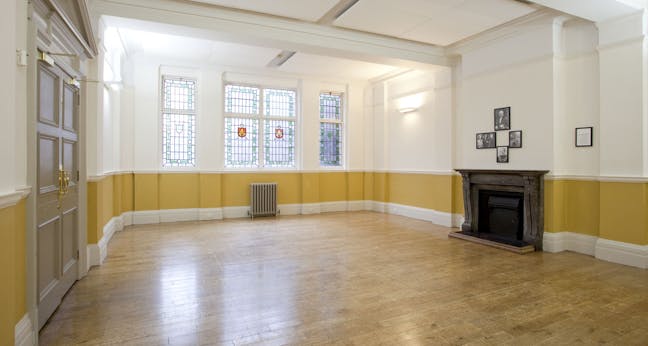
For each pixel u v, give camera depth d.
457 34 5.53
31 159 2.24
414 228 6.42
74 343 2.32
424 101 7.32
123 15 4.23
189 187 7.23
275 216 7.85
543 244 4.84
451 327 2.56
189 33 4.82
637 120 4.11
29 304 2.24
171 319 2.68
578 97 4.70
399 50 5.95
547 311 2.83
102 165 4.55
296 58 6.92
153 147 6.86
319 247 4.98
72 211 3.37
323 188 8.62
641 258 4.03
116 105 6.22
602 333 2.47
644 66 4.06
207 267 4.02
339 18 4.93
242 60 7.09
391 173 8.36
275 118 8.15
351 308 2.90
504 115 5.35
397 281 3.56
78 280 3.55
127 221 6.64
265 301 3.04
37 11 2.38
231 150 7.75
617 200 4.27
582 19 4.59
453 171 6.54
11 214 1.91
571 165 4.79
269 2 4.44
